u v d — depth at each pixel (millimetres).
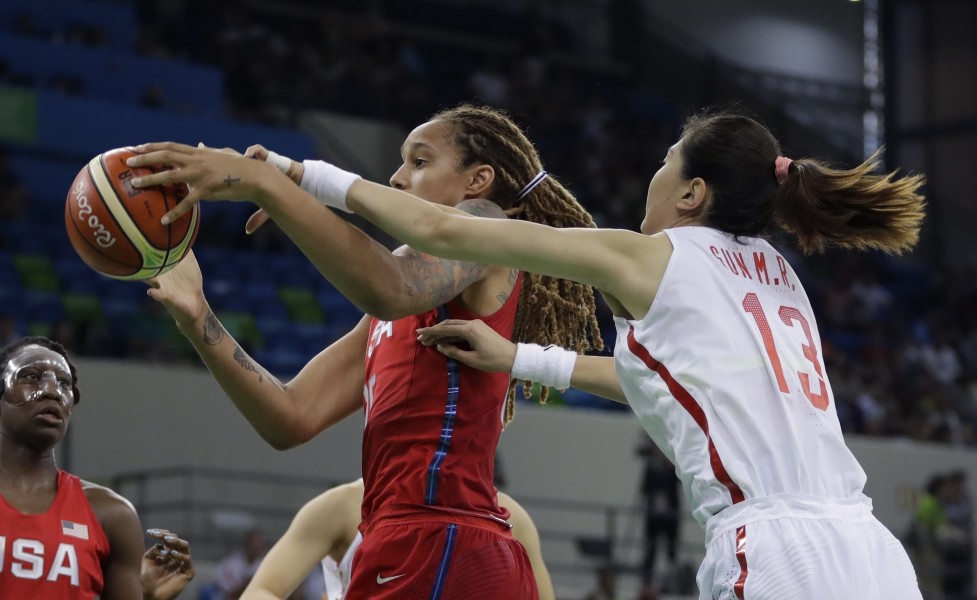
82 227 2820
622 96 23375
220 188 2781
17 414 3352
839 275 20812
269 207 2812
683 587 12266
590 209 19734
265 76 19484
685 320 2871
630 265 2893
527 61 22969
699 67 23688
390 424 3223
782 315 2967
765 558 2707
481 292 3287
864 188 3074
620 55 24234
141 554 3494
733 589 2734
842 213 3090
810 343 2988
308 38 21234
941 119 23516
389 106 20672
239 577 9984
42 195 15875
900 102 24156
